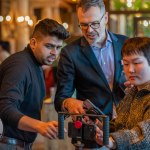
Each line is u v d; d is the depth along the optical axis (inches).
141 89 75.4
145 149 68.1
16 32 347.9
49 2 393.7
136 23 258.5
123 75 107.3
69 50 107.4
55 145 188.7
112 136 68.2
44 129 77.7
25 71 90.8
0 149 93.0
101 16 101.3
